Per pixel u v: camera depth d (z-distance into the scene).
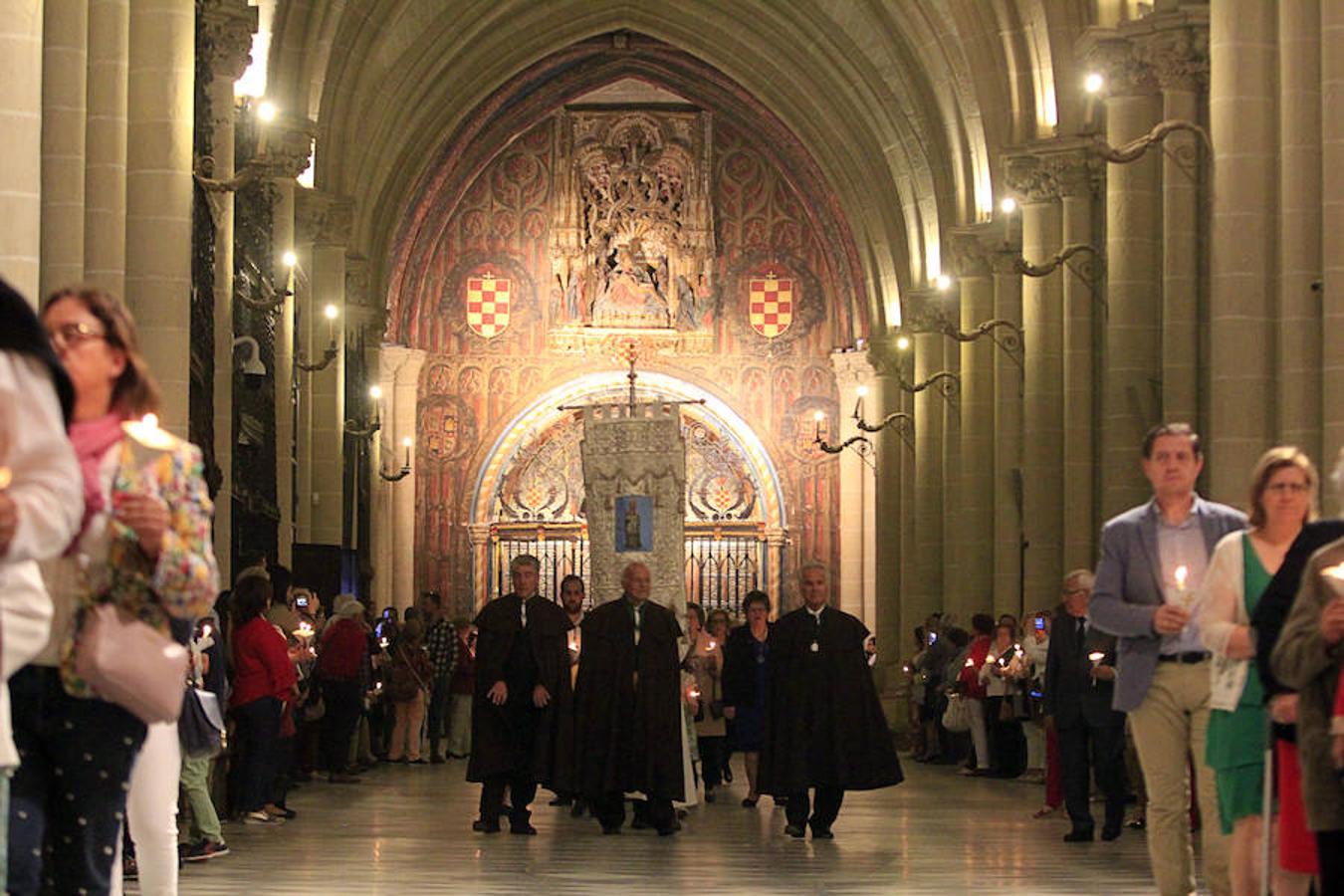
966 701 25.56
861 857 14.47
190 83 16.72
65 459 5.04
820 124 42.84
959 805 19.95
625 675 16.17
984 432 32.53
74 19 14.35
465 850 14.77
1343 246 16.47
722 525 46.91
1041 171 27.30
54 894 5.90
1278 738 7.45
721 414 47.00
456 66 41.75
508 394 46.88
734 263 47.41
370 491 38.91
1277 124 17.58
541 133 47.44
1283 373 16.95
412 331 46.62
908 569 40.56
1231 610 8.02
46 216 14.30
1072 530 26.73
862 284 45.88
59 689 5.81
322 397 32.22
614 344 47.00
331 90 32.47
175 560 5.77
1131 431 23.47
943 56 34.28
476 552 46.50
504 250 47.22
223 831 16.03
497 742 16.06
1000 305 30.75
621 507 35.69
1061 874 13.30
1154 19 21.44
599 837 16.06
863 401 45.81
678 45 43.28
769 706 16.08
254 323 24.11
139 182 16.52
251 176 18.31
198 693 9.24
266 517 24.31
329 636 21.91
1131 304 23.47
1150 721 8.84
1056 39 27.41
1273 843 7.84
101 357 5.92
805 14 40.66
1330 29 16.50
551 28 42.88
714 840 15.84
